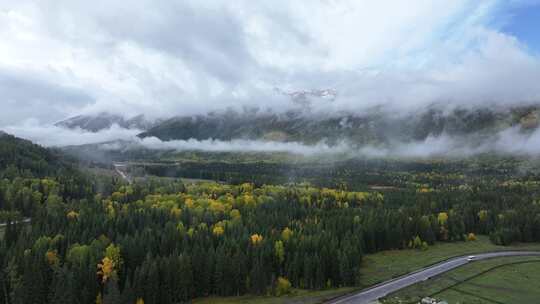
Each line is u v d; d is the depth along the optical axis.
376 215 184.75
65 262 118.25
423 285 119.94
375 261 151.75
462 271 134.25
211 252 122.94
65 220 161.00
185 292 113.19
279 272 130.38
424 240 178.00
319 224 169.88
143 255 124.25
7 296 106.25
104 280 111.31
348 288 120.81
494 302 105.56
